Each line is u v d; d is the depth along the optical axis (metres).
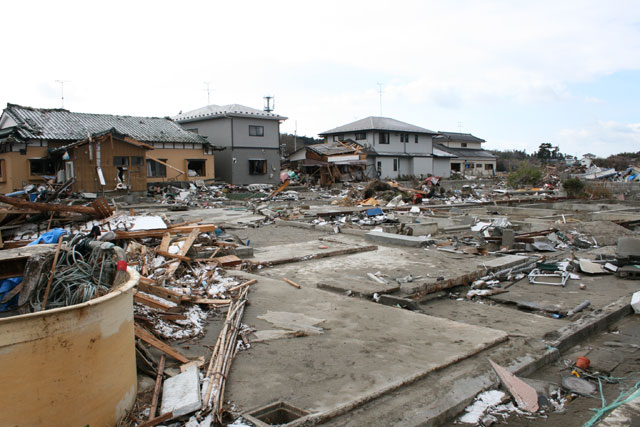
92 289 4.06
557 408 4.34
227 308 6.31
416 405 3.99
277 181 38.94
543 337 5.96
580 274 9.67
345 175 42.25
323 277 8.73
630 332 6.59
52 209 10.20
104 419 3.29
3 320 2.76
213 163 34.75
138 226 9.80
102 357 3.25
